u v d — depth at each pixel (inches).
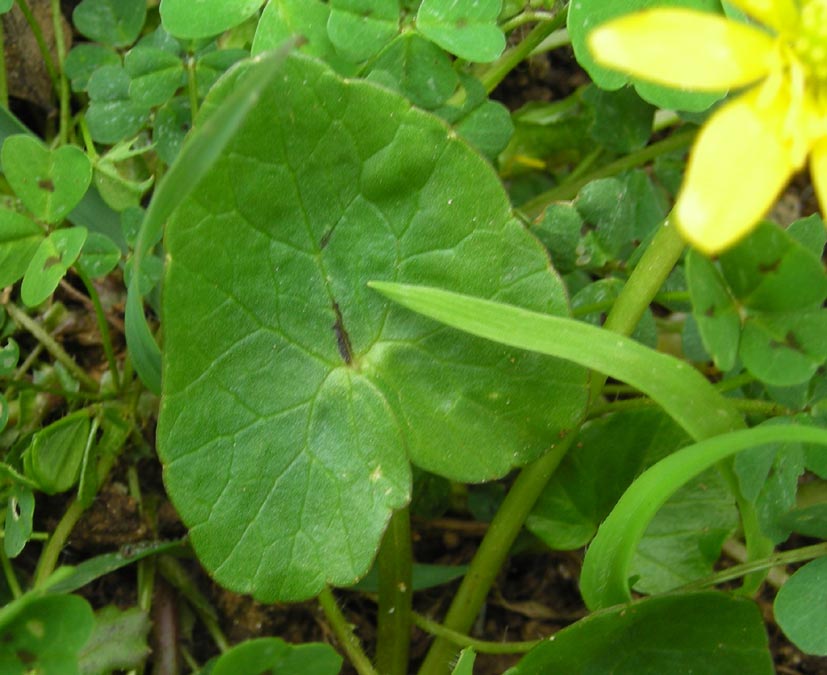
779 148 4.2
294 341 4.8
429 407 4.9
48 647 4.5
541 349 4.6
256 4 5.1
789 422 5.0
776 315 4.7
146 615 5.6
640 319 5.3
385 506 4.8
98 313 5.6
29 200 5.1
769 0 4.4
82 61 6.0
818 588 4.8
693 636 4.9
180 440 4.6
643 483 4.7
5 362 5.5
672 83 4.2
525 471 5.3
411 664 6.0
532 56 6.9
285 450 4.8
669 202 6.7
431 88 5.3
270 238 4.7
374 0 5.1
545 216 5.5
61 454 5.4
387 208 4.8
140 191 5.6
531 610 6.2
